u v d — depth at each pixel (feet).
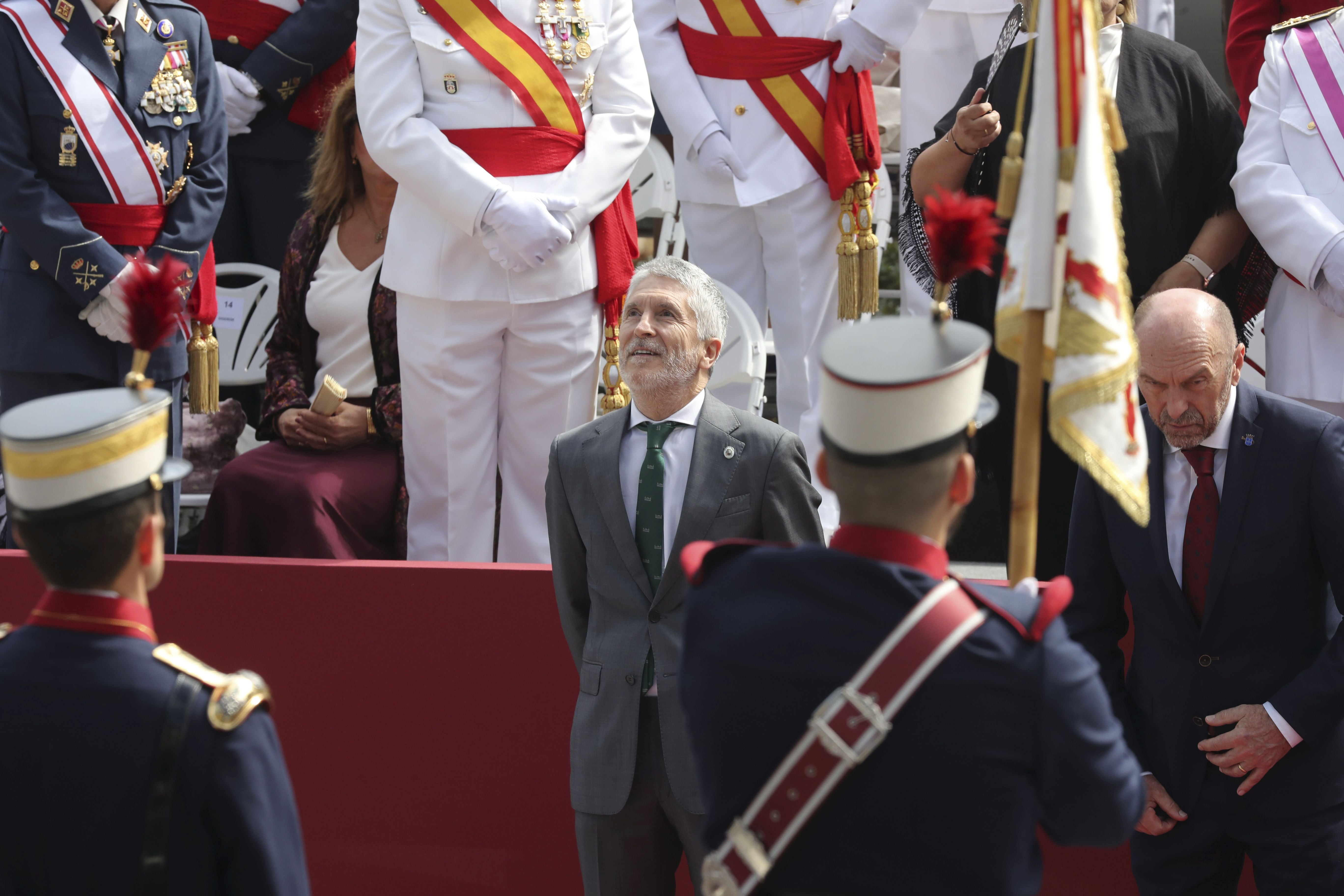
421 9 52.90
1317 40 53.88
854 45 59.93
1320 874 36.32
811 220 61.93
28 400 54.44
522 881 46.75
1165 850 37.96
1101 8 54.08
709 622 24.91
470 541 55.77
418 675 46.70
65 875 24.54
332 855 47.34
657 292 40.81
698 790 37.29
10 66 52.80
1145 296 53.21
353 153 60.23
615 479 39.91
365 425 57.93
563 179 53.21
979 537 67.15
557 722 46.34
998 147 55.11
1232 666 36.47
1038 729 23.22
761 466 39.65
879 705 22.76
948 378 23.47
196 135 56.59
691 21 63.10
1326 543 35.50
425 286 53.26
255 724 25.27
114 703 24.63
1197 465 37.01
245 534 55.36
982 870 23.00
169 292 26.66
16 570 47.06
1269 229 52.01
